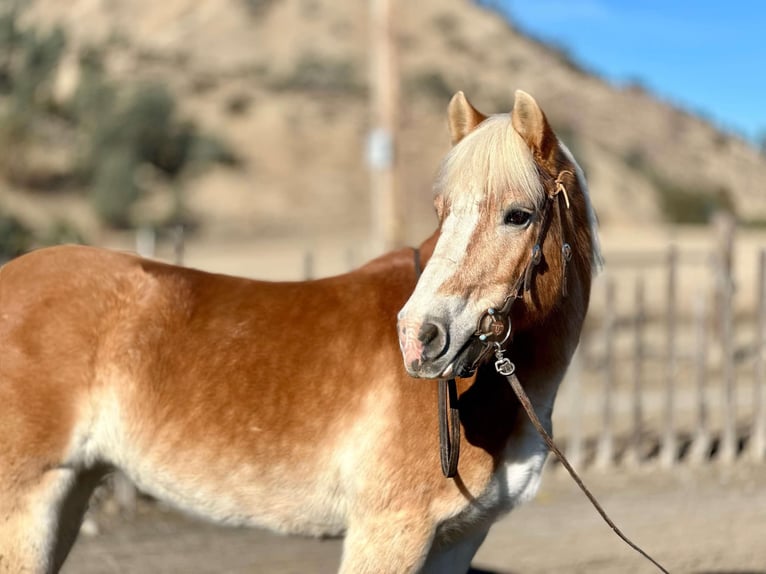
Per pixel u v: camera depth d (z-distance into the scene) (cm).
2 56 5559
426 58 7850
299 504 324
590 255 341
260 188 3856
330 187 3981
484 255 289
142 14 8706
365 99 5669
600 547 568
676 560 550
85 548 551
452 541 335
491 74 8088
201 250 2516
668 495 681
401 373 318
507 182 290
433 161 4153
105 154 3656
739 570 538
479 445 316
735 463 771
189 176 3850
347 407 319
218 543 568
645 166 5859
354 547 313
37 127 4034
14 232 1498
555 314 327
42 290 324
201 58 7544
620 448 789
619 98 8606
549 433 337
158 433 319
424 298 284
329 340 326
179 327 327
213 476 321
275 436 318
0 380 312
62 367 316
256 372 322
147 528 592
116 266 335
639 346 752
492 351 306
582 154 5091
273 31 8212
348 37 8206
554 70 8838
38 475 313
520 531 596
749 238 2817
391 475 312
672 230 3688
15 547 309
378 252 1316
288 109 4872
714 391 950
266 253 2347
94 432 320
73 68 5372
